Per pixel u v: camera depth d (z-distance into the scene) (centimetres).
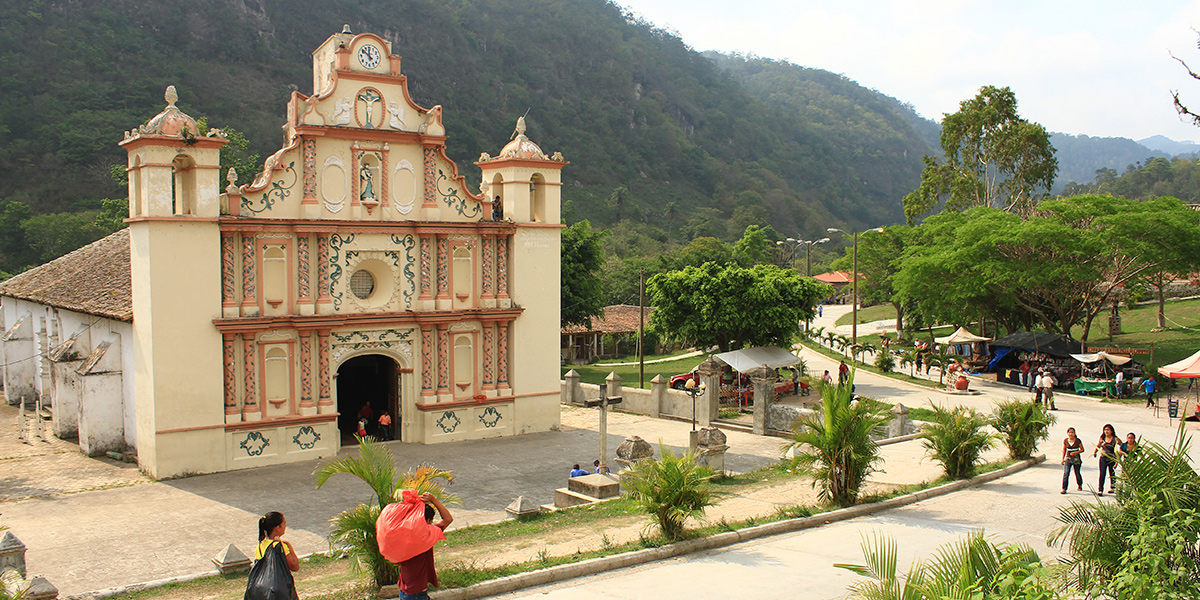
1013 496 2002
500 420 3309
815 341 6831
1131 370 4225
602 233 6384
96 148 8944
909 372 5112
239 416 2745
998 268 4659
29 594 1265
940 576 912
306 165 2878
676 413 3700
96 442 2883
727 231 14338
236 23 12081
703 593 1300
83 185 8669
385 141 3028
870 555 1027
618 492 2244
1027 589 859
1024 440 2448
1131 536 994
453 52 14538
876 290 7269
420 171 3130
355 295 3080
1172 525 987
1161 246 4503
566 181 14162
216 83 11081
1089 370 4259
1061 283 4803
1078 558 1046
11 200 7994
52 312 3628
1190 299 7056
